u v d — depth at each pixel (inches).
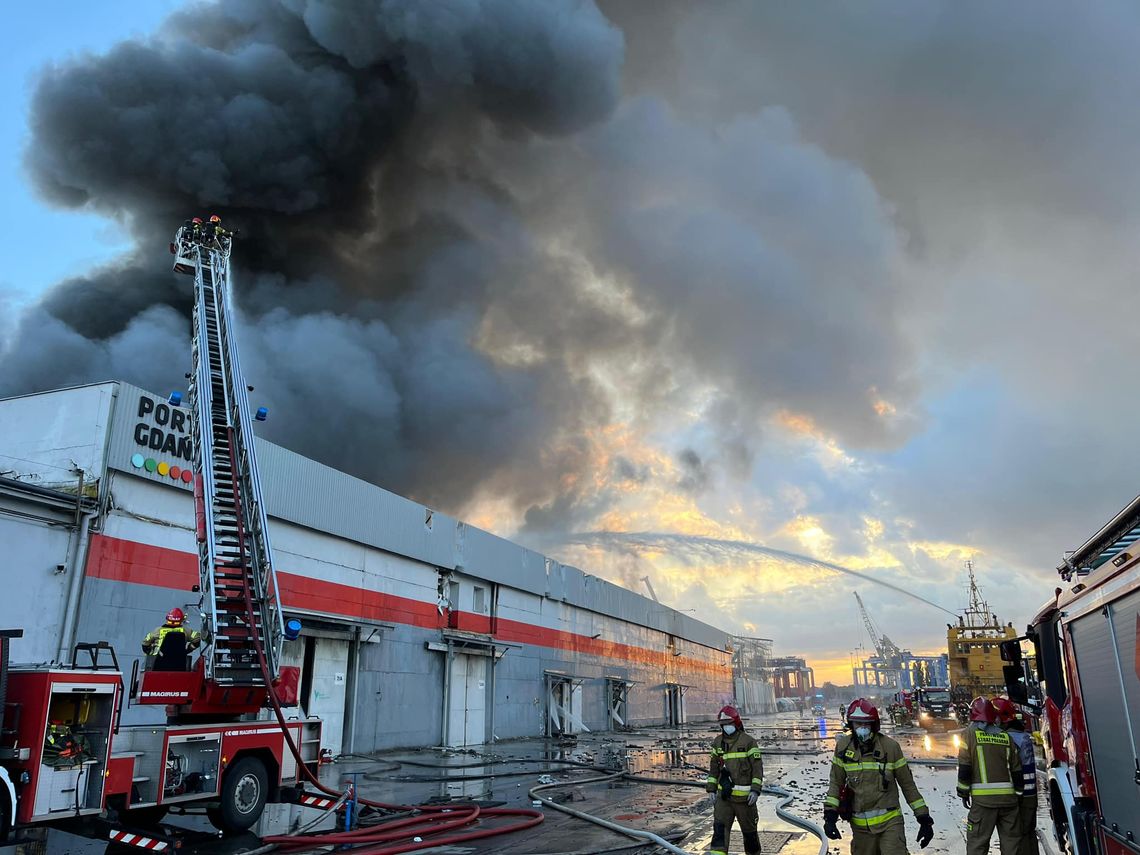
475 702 1061.8
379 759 784.9
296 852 328.2
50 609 530.6
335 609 805.2
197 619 627.2
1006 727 245.8
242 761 355.6
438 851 334.3
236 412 463.8
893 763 218.8
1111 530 210.2
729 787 266.4
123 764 305.3
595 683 1512.1
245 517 429.4
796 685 6791.3
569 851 330.0
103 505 565.0
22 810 271.3
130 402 598.5
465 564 1061.1
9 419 606.9
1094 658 229.6
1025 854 237.3
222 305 515.2
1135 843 196.7
